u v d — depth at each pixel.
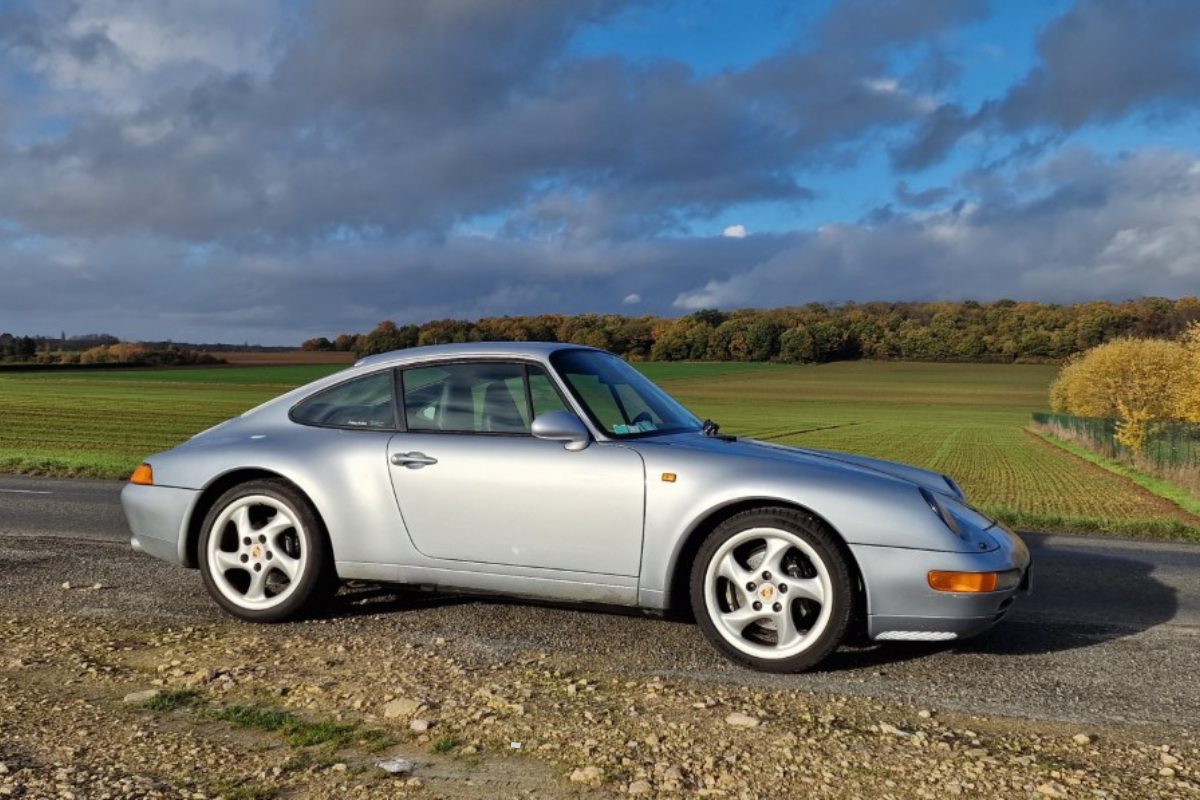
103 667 3.89
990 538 4.21
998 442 51.41
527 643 4.43
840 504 4.02
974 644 4.59
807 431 56.09
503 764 2.91
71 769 2.78
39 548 6.89
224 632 4.56
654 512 4.25
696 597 4.20
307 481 4.75
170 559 5.04
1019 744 3.21
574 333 140.75
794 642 4.03
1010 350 149.25
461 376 4.83
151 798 2.60
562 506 4.39
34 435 29.95
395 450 4.70
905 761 3.00
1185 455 28.30
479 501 4.52
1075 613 5.34
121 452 21.06
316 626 4.71
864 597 4.06
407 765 2.88
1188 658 4.41
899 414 81.75
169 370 126.44
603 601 4.39
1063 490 25.52
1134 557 7.48
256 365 138.50
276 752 2.98
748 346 149.50
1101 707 3.65
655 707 3.50
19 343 146.75
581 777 2.81
